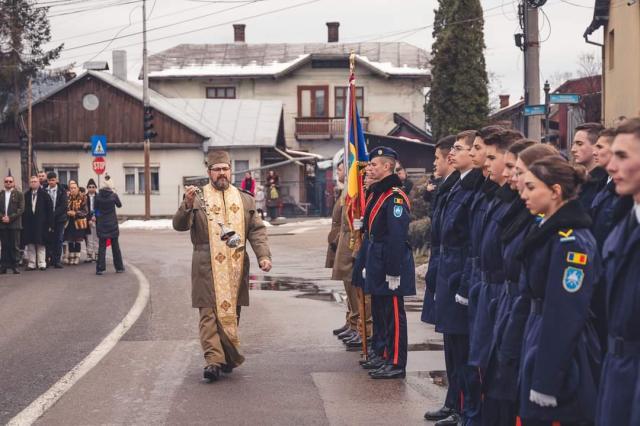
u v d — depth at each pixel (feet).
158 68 187.42
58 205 67.10
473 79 140.97
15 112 140.36
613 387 13.55
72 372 29.76
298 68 184.55
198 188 29.45
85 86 148.87
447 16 142.10
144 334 37.06
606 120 88.58
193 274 29.22
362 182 32.07
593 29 89.97
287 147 185.16
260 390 27.02
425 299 24.66
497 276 19.21
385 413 24.23
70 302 47.19
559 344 14.83
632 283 13.35
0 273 62.95
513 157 18.56
